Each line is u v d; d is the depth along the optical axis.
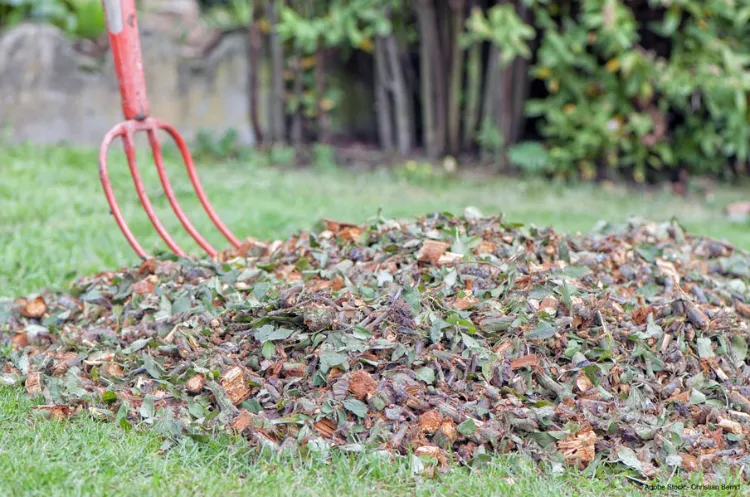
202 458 3.23
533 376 3.57
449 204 7.52
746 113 8.62
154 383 3.66
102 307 4.40
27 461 3.11
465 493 3.02
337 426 3.36
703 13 8.38
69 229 6.20
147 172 7.82
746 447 3.44
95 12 8.65
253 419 3.36
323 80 9.09
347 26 8.62
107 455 3.19
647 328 3.85
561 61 8.51
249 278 4.26
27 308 4.44
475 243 4.38
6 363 3.99
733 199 8.45
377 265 4.21
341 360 3.54
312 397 3.47
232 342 3.79
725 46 8.33
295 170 8.73
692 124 8.80
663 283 4.41
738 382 3.77
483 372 3.53
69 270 5.46
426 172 8.60
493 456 3.28
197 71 8.84
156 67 8.66
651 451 3.36
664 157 8.63
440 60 9.01
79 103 8.48
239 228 6.40
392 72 9.18
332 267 4.24
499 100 8.94
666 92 8.54
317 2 9.01
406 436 3.31
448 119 9.25
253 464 3.21
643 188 8.83
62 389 3.68
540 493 3.04
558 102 8.70
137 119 4.88
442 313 3.77
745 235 6.98
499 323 3.71
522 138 9.38
